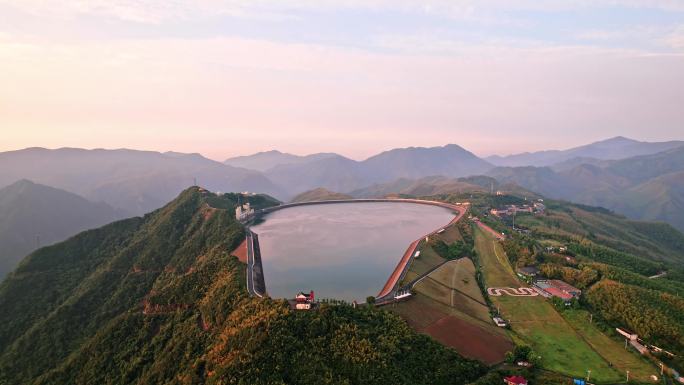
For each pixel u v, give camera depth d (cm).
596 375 13312
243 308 14412
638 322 16038
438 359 12788
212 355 12488
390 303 16488
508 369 13162
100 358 16050
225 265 19862
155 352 15462
